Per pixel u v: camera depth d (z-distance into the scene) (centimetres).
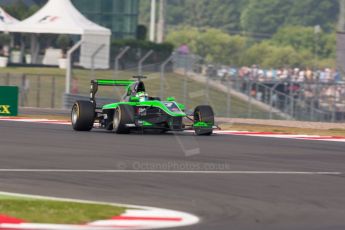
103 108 5562
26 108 8381
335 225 2580
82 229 2406
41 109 8350
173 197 3044
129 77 11869
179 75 12388
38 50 13862
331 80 11238
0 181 3297
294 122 7638
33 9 15712
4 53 13600
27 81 9919
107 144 4766
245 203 2955
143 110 5309
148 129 5541
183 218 2623
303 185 3441
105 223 2508
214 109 11125
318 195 3184
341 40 11000
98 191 3136
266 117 11275
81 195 3033
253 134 5962
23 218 2523
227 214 2722
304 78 11969
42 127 5859
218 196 3092
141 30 17600
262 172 3803
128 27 17150
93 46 12469
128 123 5275
